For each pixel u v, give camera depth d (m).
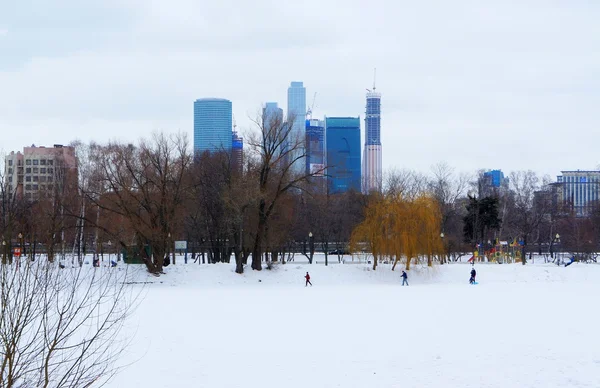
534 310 44.44
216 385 24.44
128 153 88.00
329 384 24.56
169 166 71.56
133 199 69.44
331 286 66.25
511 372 25.94
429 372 26.17
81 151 114.56
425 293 57.59
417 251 70.06
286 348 31.05
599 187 171.62
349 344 31.98
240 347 31.27
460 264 80.81
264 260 89.19
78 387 18.70
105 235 72.31
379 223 71.50
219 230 76.19
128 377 25.36
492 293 57.56
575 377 24.88
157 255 66.94
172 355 29.41
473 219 102.19
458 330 35.88
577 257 94.00
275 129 71.44
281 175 73.00
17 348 15.98
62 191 78.06
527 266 76.50
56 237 55.72
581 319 39.88
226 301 50.75
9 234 21.80
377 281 70.44
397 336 34.09
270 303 49.28
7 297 14.45
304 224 92.50
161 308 45.94
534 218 116.56
